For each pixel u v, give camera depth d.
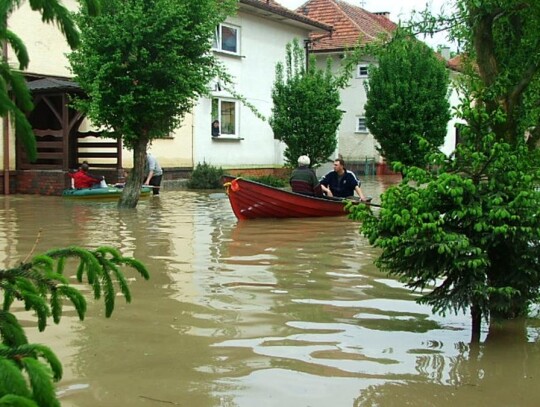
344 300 6.50
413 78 22.50
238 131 25.97
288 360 4.78
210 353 4.90
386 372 4.58
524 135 6.40
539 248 5.29
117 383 4.30
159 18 14.08
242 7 25.11
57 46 18.94
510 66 6.21
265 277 7.47
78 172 17.41
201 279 7.31
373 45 8.98
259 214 13.08
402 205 5.31
